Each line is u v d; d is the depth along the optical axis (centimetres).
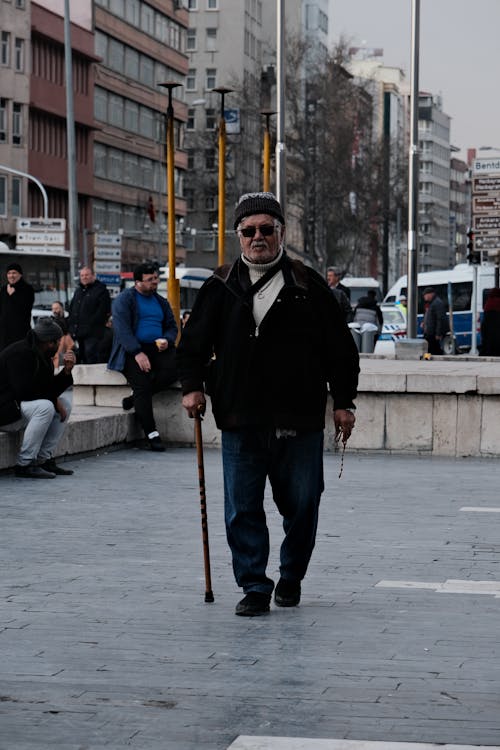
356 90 11981
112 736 662
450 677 767
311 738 658
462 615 929
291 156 11856
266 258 915
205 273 8381
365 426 2038
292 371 918
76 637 860
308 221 11900
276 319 916
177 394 2094
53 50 10775
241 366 918
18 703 715
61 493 1545
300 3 18712
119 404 2131
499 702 719
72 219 6769
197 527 1309
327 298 928
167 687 745
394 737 661
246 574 931
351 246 14562
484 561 1133
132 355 2030
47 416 1667
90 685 748
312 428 924
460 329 6419
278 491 941
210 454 1998
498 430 1994
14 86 10088
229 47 17062
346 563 1120
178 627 889
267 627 890
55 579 1048
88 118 11475
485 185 4344
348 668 786
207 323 930
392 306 6406
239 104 13350
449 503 1485
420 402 2020
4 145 10038
